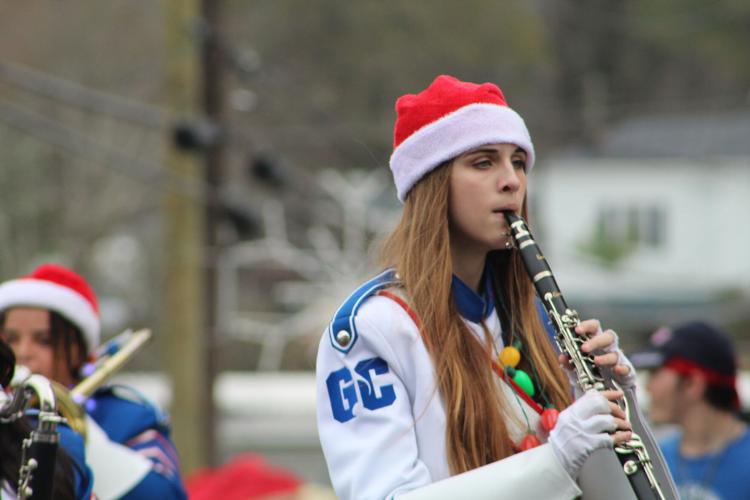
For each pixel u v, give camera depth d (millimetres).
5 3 67625
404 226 9484
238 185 62250
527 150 9422
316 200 64250
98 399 12828
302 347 70188
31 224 65125
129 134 64062
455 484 8297
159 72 67438
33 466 8047
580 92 97562
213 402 38562
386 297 9211
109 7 68000
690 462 16328
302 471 49250
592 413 8234
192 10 37062
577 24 102062
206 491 15102
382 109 80375
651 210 108500
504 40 87438
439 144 9242
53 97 36000
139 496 11789
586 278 96375
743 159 108312
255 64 39500
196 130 36312
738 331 97125
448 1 84812
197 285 37969
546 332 9938
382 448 8672
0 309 13141
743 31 107000
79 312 13195
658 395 16547
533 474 8148
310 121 71750
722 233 108812
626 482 9234
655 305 95938
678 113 112438
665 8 105438
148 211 66625
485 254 9656
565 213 106750
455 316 9234
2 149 64750
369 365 8969
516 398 9273
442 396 8938
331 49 81188
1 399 8602
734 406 16375
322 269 61469
